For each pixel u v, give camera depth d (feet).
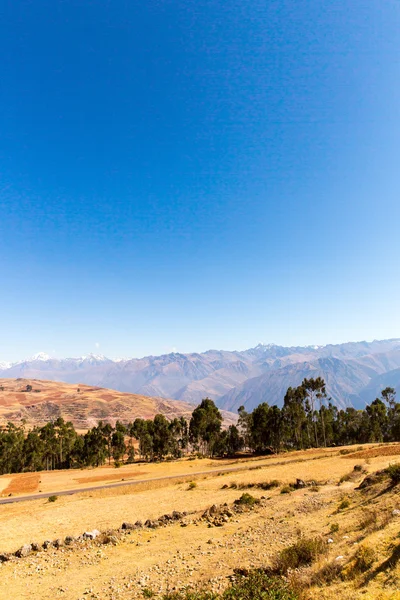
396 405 411.13
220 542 79.00
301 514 92.68
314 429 424.87
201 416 413.39
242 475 186.50
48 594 60.29
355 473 137.39
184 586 55.62
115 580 63.26
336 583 41.70
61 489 210.59
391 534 50.42
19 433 430.61
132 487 184.44
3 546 89.97
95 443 418.10
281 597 39.04
